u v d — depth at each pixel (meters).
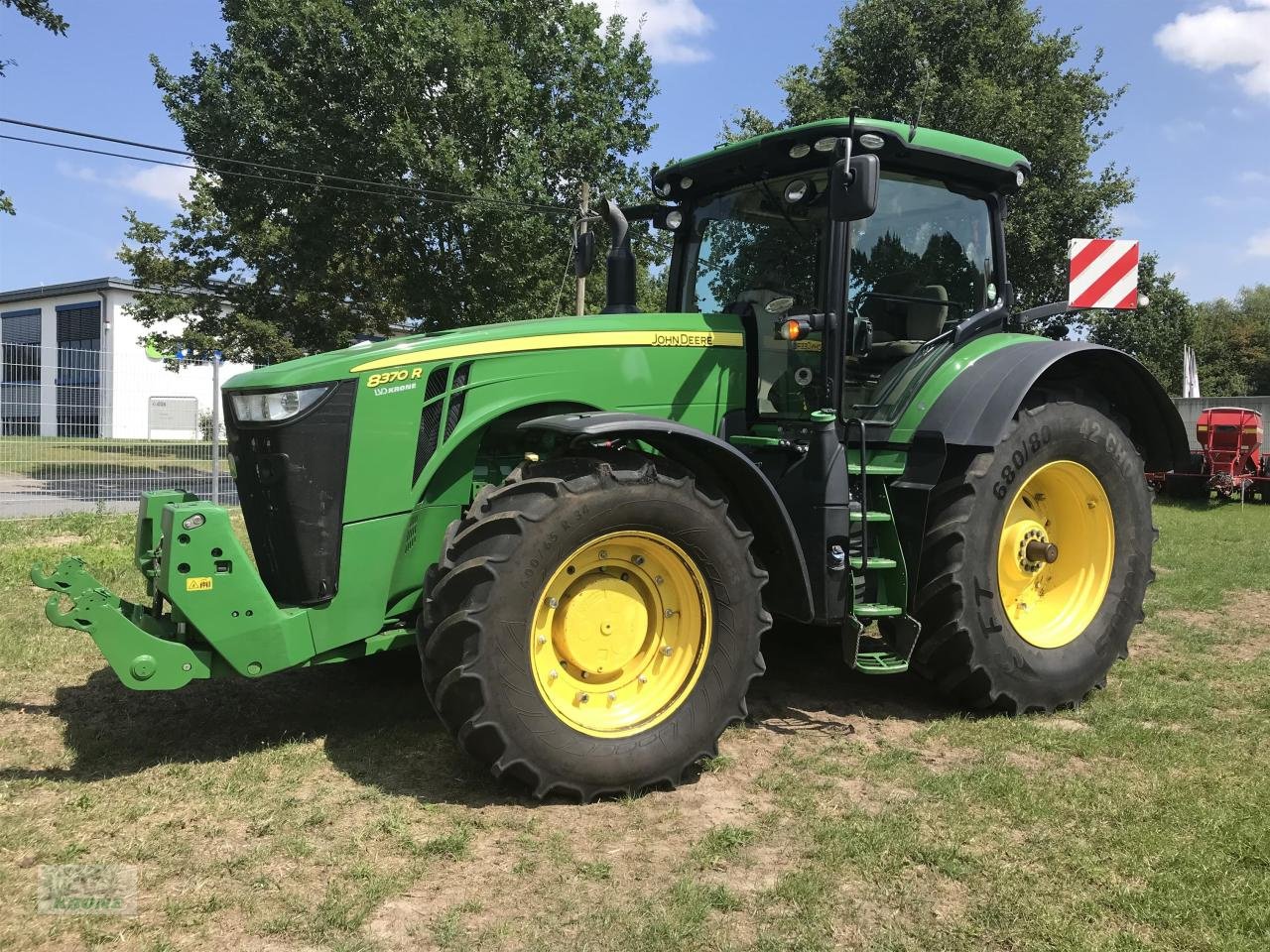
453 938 2.21
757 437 3.88
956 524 3.71
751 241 4.21
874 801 3.02
